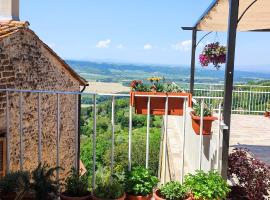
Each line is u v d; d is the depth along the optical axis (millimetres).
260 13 6656
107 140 20766
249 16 6988
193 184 4082
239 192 4758
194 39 9078
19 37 8695
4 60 8094
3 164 8125
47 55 10227
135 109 5047
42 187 3840
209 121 4832
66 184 4207
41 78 9938
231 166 4840
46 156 10477
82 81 12430
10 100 8391
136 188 4055
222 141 4484
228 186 4336
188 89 9328
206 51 8281
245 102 13211
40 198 3820
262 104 13141
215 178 4152
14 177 4066
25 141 9164
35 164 9805
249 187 4637
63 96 11547
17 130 8781
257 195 4578
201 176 4188
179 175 6414
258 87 13180
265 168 4824
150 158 21484
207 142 5258
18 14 10031
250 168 4785
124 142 21688
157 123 25844
